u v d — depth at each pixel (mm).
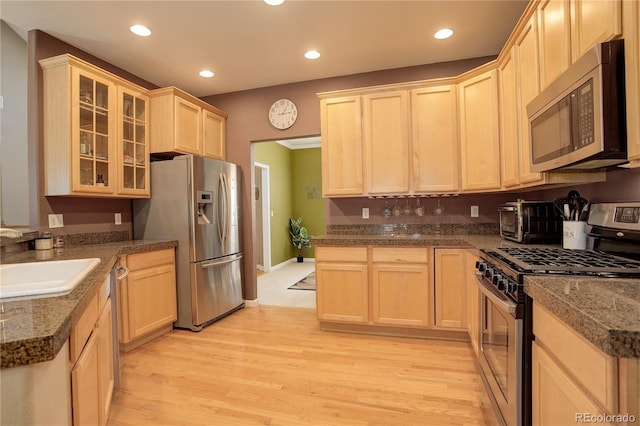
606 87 1148
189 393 2002
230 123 3938
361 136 3086
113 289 2037
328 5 2312
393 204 3389
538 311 1092
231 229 3537
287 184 7164
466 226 3193
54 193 2484
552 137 1575
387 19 2498
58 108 2469
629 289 985
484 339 1757
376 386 2051
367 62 3215
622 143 1146
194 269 3057
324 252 2967
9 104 2717
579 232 1826
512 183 2334
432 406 1834
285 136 3730
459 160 2875
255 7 2316
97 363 1355
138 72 3348
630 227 1464
